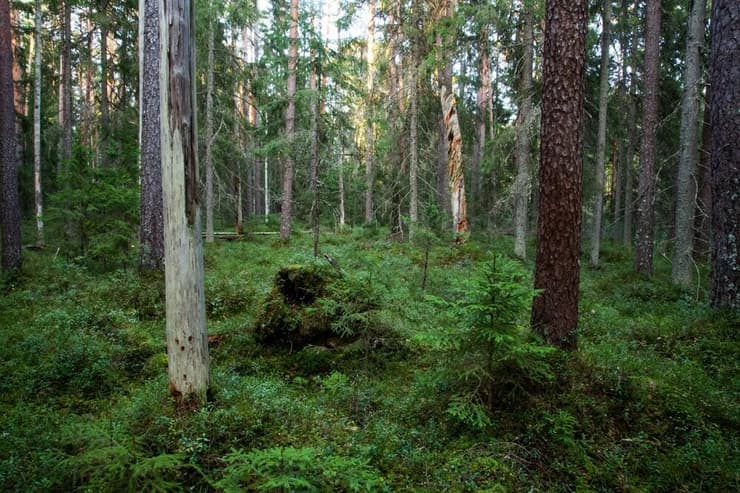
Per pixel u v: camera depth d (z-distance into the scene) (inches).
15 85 800.9
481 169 652.7
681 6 685.3
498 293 171.3
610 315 335.0
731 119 251.0
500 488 139.6
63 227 556.7
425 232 394.6
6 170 442.0
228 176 882.1
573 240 217.6
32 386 219.1
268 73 754.8
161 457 132.3
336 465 132.4
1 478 144.2
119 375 241.4
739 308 253.8
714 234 266.4
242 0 702.5
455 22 560.4
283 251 652.1
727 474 144.3
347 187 993.5
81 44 815.1
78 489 140.0
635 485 144.3
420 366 250.8
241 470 122.6
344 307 267.0
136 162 544.7
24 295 367.6
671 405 178.4
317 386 237.5
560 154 216.5
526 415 174.4
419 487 143.3
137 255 442.9
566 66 215.0
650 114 565.9
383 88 860.0
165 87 174.4
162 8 171.9
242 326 310.5
